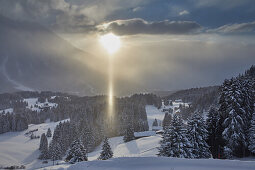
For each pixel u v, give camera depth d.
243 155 30.98
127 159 18.28
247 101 31.66
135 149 66.50
